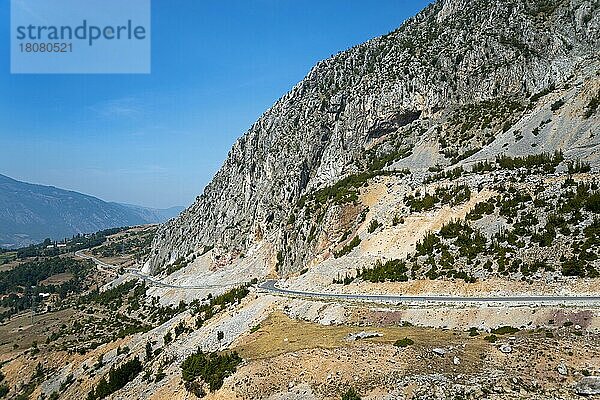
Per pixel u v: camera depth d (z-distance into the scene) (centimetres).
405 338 5738
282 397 5097
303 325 7812
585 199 8231
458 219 9400
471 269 7875
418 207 10662
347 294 8838
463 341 5584
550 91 13938
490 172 10875
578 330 5409
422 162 14738
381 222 11419
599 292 6369
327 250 12581
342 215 13112
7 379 13000
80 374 11575
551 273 7038
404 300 7562
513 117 14138
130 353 11244
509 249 7906
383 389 4638
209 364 6406
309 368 5431
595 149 10138
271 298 9856
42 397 11350
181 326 11194
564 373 4412
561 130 11700
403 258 9500
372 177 14488
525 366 4662
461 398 4231
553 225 8025
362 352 5491
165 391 6700
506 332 5788
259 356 6316
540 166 10319
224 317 10225
